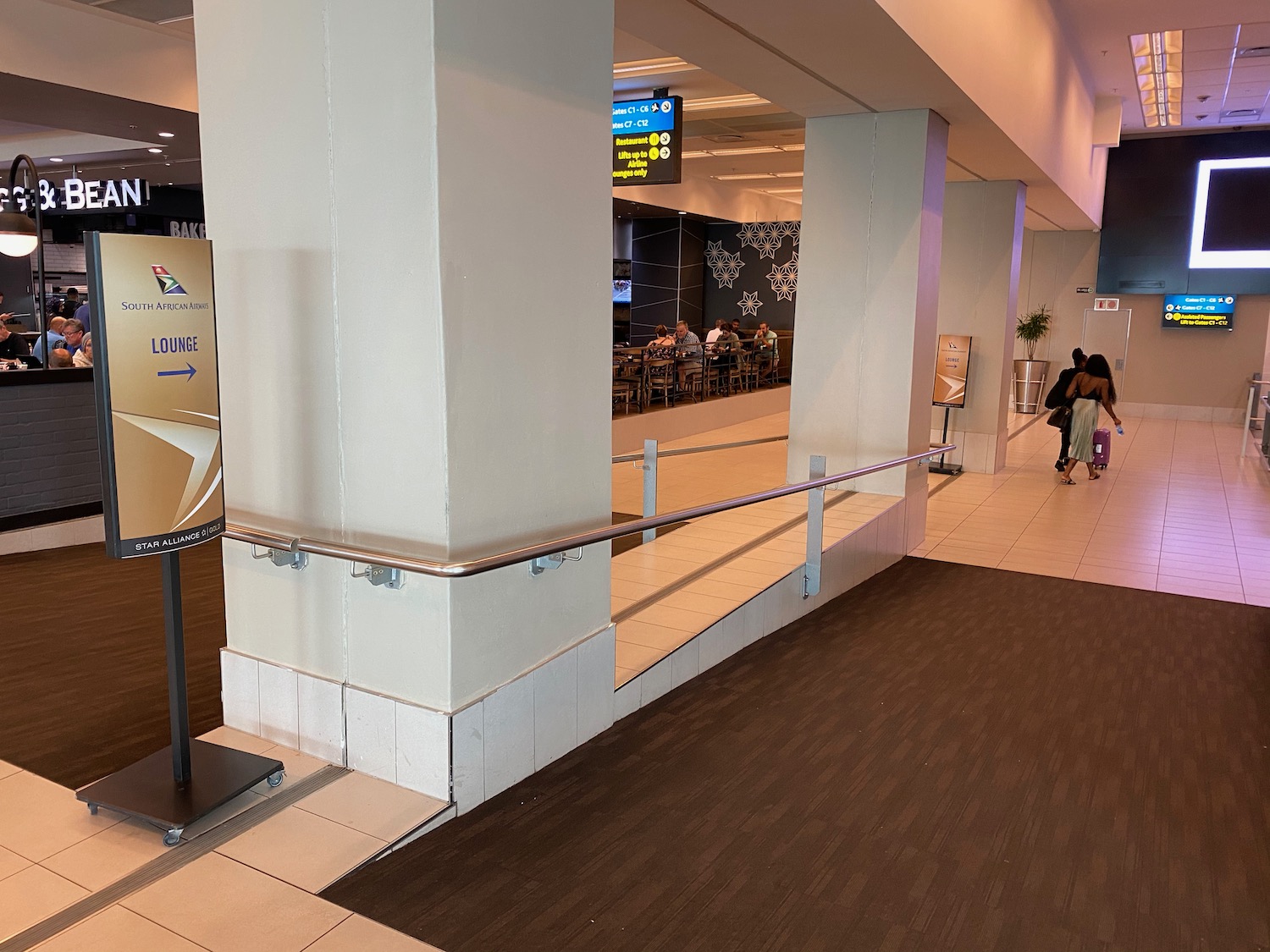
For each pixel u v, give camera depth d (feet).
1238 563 21.77
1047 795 10.34
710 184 50.49
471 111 8.57
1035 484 31.94
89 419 20.13
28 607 15.30
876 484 22.22
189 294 8.13
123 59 21.93
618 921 7.72
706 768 10.71
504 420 9.39
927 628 16.56
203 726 10.82
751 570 16.71
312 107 8.95
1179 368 51.11
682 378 43.06
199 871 7.89
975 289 32.65
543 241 9.66
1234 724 12.53
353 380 9.18
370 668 9.52
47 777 9.50
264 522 10.07
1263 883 8.71
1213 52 32.83
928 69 17.08
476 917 7.64
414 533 9.03
